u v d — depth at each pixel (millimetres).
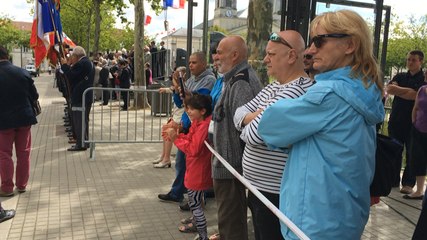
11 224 4230
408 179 5484
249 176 2342
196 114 3465
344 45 1704
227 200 3033
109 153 7586
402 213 4715
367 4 4648
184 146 3498
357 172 1603
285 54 2271
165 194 5043
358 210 1637
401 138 5578
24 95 4984
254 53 4500
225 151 2938
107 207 4766
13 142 5098
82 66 7375
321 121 1616
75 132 7703
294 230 1615
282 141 1729
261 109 2248
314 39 1762
